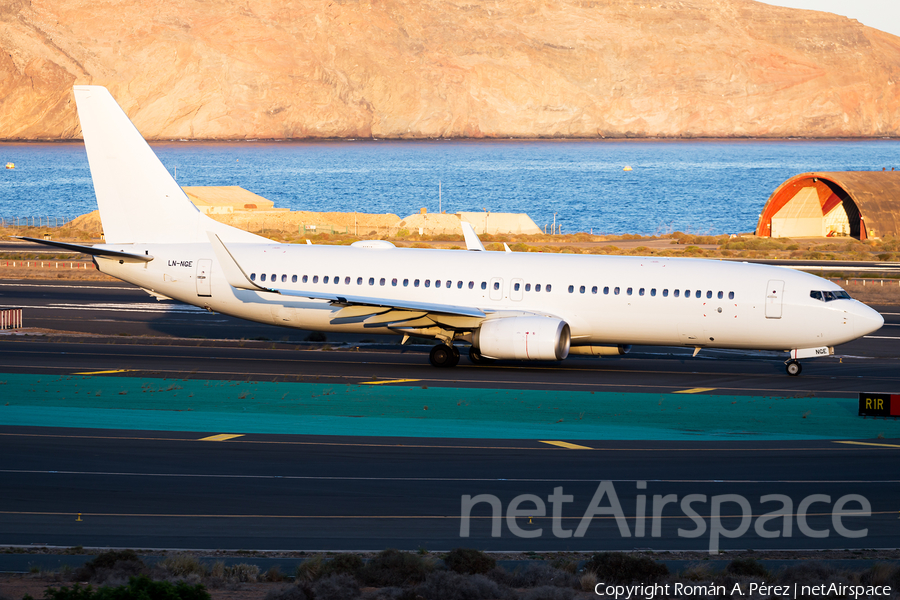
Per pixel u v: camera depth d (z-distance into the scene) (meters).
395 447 113.56
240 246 186.25
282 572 71.69
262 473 100.69
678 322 166.62
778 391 154.75
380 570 69.44
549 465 105.50
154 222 189.00
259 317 183.62
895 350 199.50
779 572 72.31
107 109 185.50
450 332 173.62
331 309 178.00
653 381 163.12
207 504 89.31
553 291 170.88
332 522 84.44
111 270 187.12
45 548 76.31
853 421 132.12
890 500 93.50
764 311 163.25
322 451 111.06
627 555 73.38
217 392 147.25
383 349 195.12
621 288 168.38
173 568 70.31
